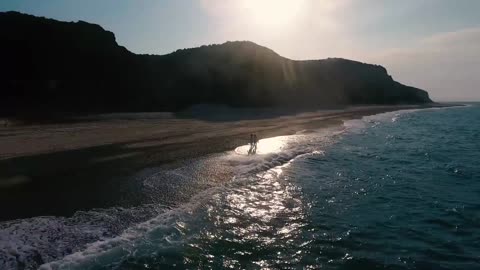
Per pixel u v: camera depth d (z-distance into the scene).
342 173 19.55
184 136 27.20
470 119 63.53
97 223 10.59
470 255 10.05
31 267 8.10
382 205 14.40
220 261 9.29
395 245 10.63
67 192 13.02
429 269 9.22
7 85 35.66
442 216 13.21
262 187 15.94
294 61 87.81
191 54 65.94
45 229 9.95
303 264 9.33
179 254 9.42
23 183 13.75
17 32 39.34
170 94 53.62
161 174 15.95
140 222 10.97
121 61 50.12
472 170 21.12
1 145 20.31
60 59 41.81
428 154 26.39
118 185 14.06
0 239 9.22
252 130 32.94
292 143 27.94
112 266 8.57
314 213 13.21
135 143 22.98
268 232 11.30
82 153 19.28
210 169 17.66
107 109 42.56
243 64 69.06
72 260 8.56
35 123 30.56
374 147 28.91
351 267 9.23
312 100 77.25
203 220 11.71
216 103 57.69
